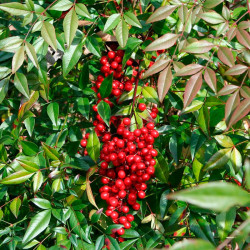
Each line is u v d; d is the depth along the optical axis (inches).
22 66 20.8
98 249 18.2
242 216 18.8
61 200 19.9
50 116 20.4
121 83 20.5
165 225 20.6
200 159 19.7
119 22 17.2
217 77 20.8
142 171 18.3
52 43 16.9
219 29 16.6
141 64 20.2
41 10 19.0
